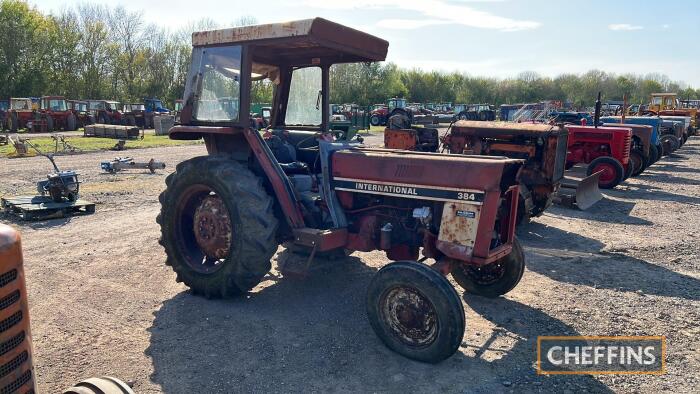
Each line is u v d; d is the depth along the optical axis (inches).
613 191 443.5
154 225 289.7
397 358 144.3
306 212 179.2
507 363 143.5
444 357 137.6
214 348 148.6
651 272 225.1
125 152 686.5
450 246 148.6
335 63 214.1
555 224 320.5
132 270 214.7
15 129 1058.1
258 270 174.4
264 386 129.3
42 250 240.1
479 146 339.0
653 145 577.0
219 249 183.5
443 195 150.2
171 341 152.6
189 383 130.0
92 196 371.9
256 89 377.1
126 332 158.1
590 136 458.3
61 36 1771.7
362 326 164.1
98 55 1899.6
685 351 152.6
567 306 185.9
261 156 179.3
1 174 464.8
